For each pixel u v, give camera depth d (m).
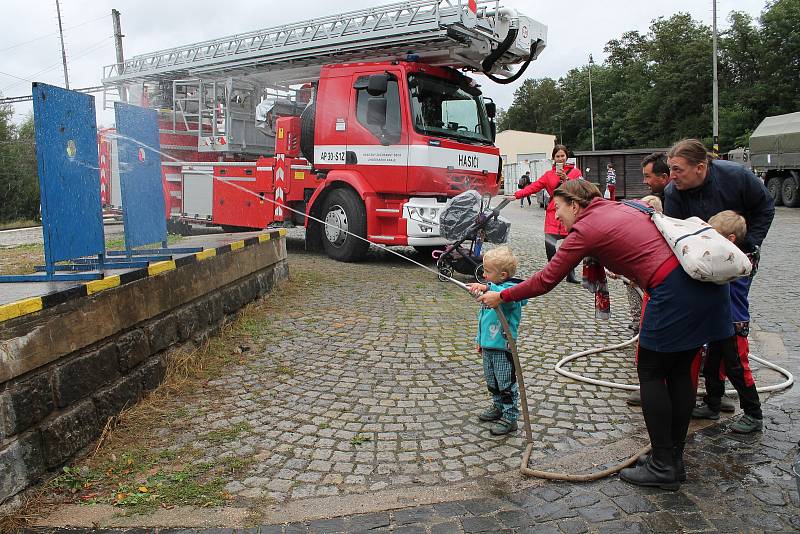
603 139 74.69
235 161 11.99
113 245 7.12
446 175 9.31
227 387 4.63
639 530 2.83
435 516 2.96
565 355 5.49
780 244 12.71
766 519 2.91
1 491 2.95
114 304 3.95
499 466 3.47
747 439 3.79
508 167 43.28
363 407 4.30
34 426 3.20
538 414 4.19
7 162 29.20
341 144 9.71
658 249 3.13
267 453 3.62
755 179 3.85
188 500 3.11
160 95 13.08
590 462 3.50
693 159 3.77
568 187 3.36
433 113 9.41
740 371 3.82
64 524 2.92
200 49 11.63
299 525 2.90
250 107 11.92
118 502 3.09
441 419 4.11
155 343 4.47
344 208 9.88
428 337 5.94
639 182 27.59
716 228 3.66
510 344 3.59
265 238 7.12
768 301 7.53
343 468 3.45
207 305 5.43
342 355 5.38
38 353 3.23
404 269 9.55
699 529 2.83
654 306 3.14
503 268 3.76
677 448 3.28
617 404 4.36
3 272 5.57
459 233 8.20
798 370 5.06
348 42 9.62
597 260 3.33
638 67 70.44
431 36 8.80
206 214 11.94
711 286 3.08
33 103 3.68
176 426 3.97
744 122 50.88
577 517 2.94
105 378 3.83
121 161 4.88
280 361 5.20
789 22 49.09
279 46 10.40
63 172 3.94
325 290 7.83
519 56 10.02
